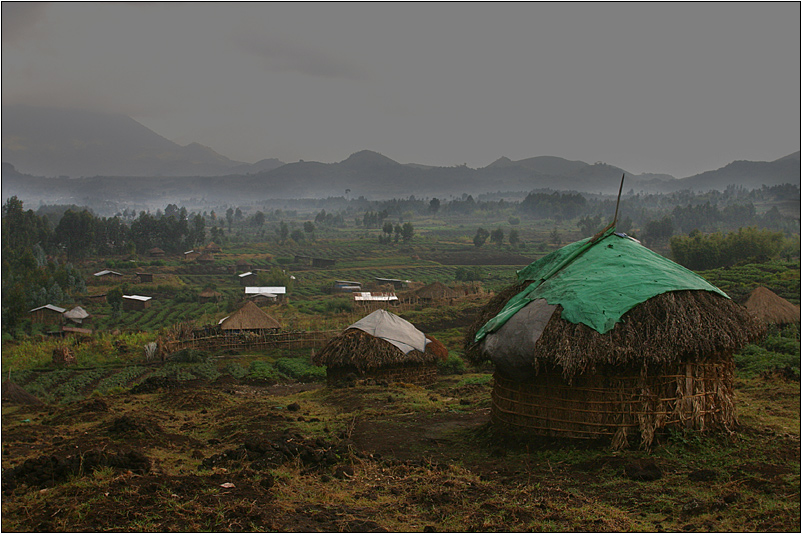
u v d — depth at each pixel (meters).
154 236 151.75
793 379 19.92
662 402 12.20
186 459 12.42
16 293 66.81
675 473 10.64
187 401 20.89
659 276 12.75
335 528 8.20
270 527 8.02
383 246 175.38
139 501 8.54
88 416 18.09
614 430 12.15
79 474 9.88
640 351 11.72
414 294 77.19
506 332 13.01
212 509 8.41
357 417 17.05
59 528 7.77
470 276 112.00
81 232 129.38
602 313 12.13
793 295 51.28
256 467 10.73
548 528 8.40
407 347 24.70
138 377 37.75
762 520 8.40
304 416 17.58
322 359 24.72
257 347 45.97
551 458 11.88
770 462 10.84
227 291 104.75
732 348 12.42
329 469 10.98
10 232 122.69
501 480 10.71
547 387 12.76
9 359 43.41
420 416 16.83
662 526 8.47
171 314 82.62
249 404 20.28
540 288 13.73
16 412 20.36
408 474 10.97
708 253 89.81
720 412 12.74
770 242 89.94
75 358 44.12
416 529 8.34
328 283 113.50
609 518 8.74
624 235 14.55
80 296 94.88
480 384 25.38
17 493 9.34
